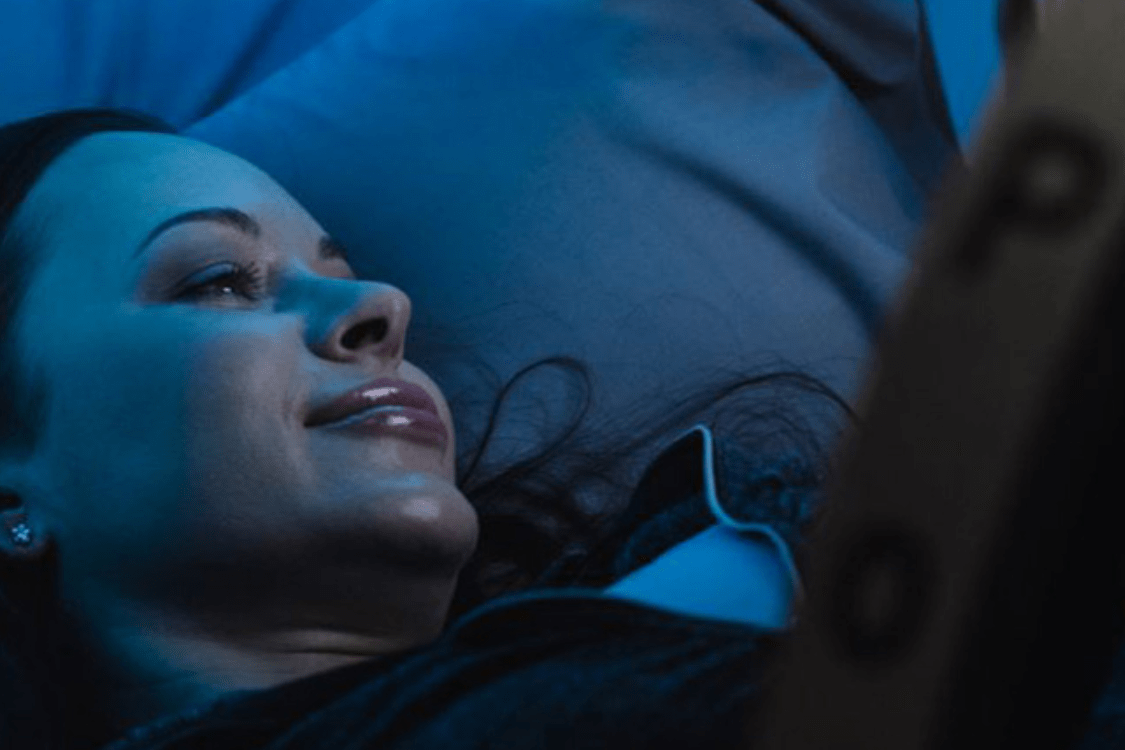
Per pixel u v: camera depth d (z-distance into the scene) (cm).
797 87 165
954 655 35
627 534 132
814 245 157
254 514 123
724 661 96
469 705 100
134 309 130
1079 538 35
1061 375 35
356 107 166
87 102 180
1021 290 35
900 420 36
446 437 132
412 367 137
